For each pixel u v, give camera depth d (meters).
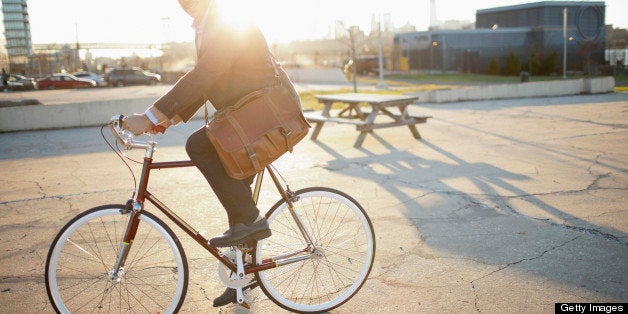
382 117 12.48
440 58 57.88
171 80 40.53
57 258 2.60
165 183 6.16
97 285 3.21
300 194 2.92
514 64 50.16
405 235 4.20
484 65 57.50
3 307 3.08
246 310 3.03
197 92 2.33
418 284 3.30
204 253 3.91
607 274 3.35
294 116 2.52
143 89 32.12
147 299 3.08
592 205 4.86
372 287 3.27
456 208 4.91
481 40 57.56
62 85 36.50
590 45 53.75
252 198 2.73
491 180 5.96
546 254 3.71
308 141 9.12
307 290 3.16
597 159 6.95
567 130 9.61
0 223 4.75
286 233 3.06
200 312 3.00
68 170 7.07
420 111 13.59
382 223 4.52
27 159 8.00
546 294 3.10
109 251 3.59
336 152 8.00
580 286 3.19
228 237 2.60
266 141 2.44
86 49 45.19
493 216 4.64
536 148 7.91
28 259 3.84
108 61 70.88
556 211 4.71
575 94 18.52
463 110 13.66
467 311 2.93
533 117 11.72
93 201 5.47
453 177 6.17
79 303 3.04
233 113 2.44
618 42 71.62
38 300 3.16
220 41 2.32
